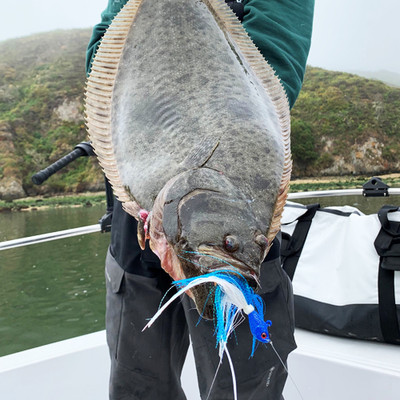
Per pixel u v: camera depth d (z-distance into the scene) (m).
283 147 1.26
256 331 0.98
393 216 2.32
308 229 2.57
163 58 1.30
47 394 2.13
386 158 38.91
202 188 1.07
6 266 24.38
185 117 1.21
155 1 1.38
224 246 1.01
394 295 2.16
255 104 1.26
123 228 1.59
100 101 1.37
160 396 1.66
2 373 2.06
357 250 2.36
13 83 63.41
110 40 1.40
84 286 20.28
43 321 15.84
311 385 2.09
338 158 38.44
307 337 2.36
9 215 43.78
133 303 1.58
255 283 1.03
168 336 1.62
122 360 1.60
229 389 1.45
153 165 1.20
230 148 1.15
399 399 1.91
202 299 1.02
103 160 1.33
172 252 1.11
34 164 53.34
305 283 2.46
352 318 2.24
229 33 1.40
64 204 48.31
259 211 1.11
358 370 1.99
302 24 1.69
